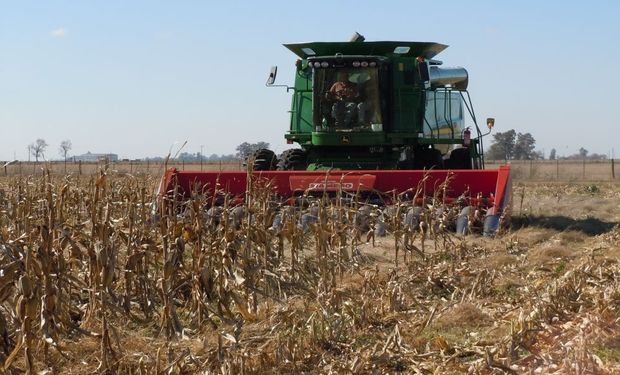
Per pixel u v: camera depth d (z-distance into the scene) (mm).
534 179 50625
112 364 7227
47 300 7367
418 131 17547
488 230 14898
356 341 8164
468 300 9750
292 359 7266
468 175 15562
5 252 7113
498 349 7441
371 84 17297
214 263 9047
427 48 18109
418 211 13812
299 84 17891
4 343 7277
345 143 17312
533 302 8781
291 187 15398
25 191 10453
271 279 9867
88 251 8078
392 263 12445
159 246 9039
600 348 7680
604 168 75312
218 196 15359
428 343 7902
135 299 8859
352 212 11508
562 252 13094
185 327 8742
